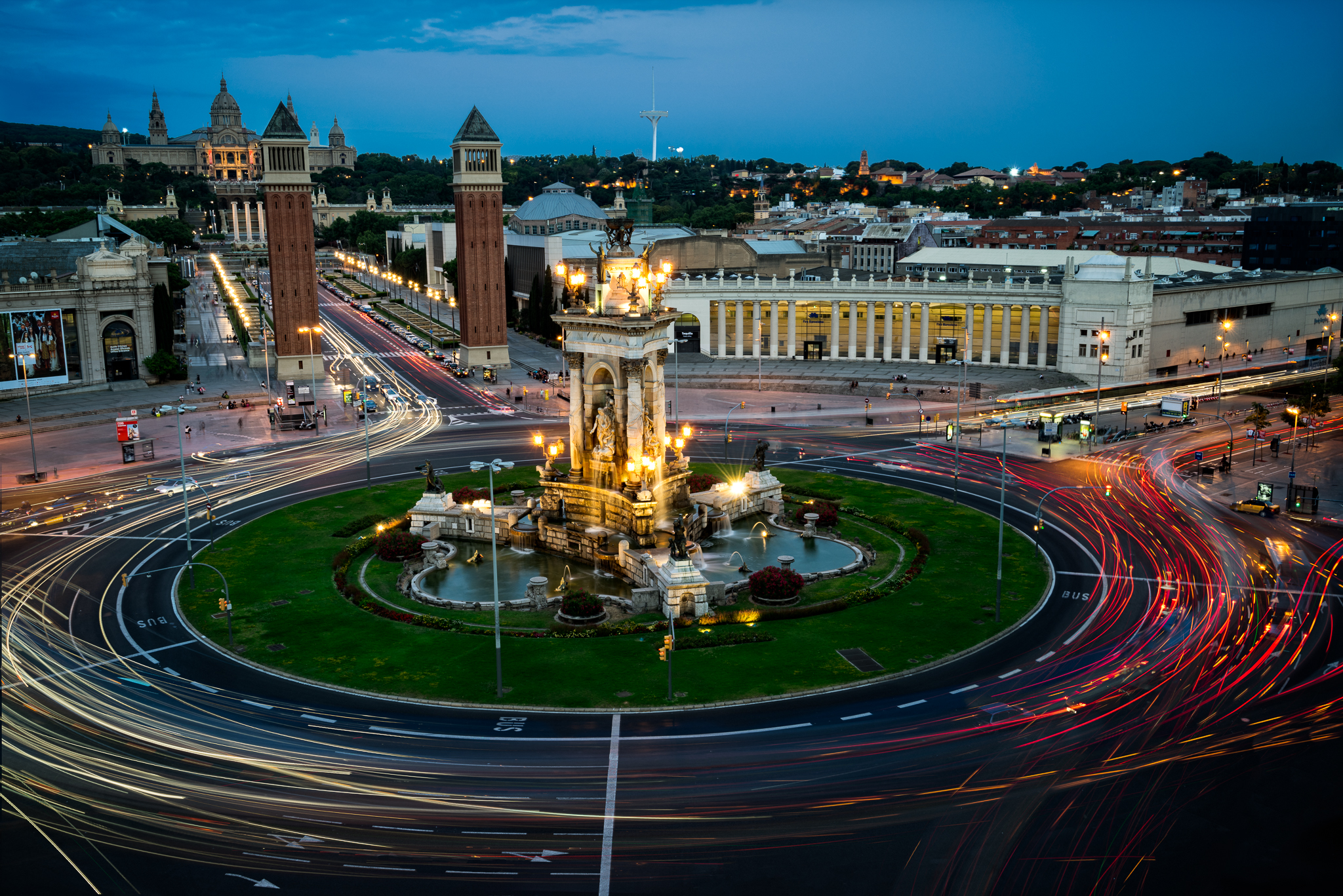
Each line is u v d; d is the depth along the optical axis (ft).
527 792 162.09
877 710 190.19
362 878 139.23
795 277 650.84
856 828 150.61
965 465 385.29
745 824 152.05
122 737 181.57
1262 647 214.07
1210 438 422.41
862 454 405.39
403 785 164.76
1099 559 274.16
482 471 379.14
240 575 269.03
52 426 465.47
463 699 196.95
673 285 629.92
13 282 582.35
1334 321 621.31
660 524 285.02
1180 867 139.44
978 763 169.17
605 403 298.56
